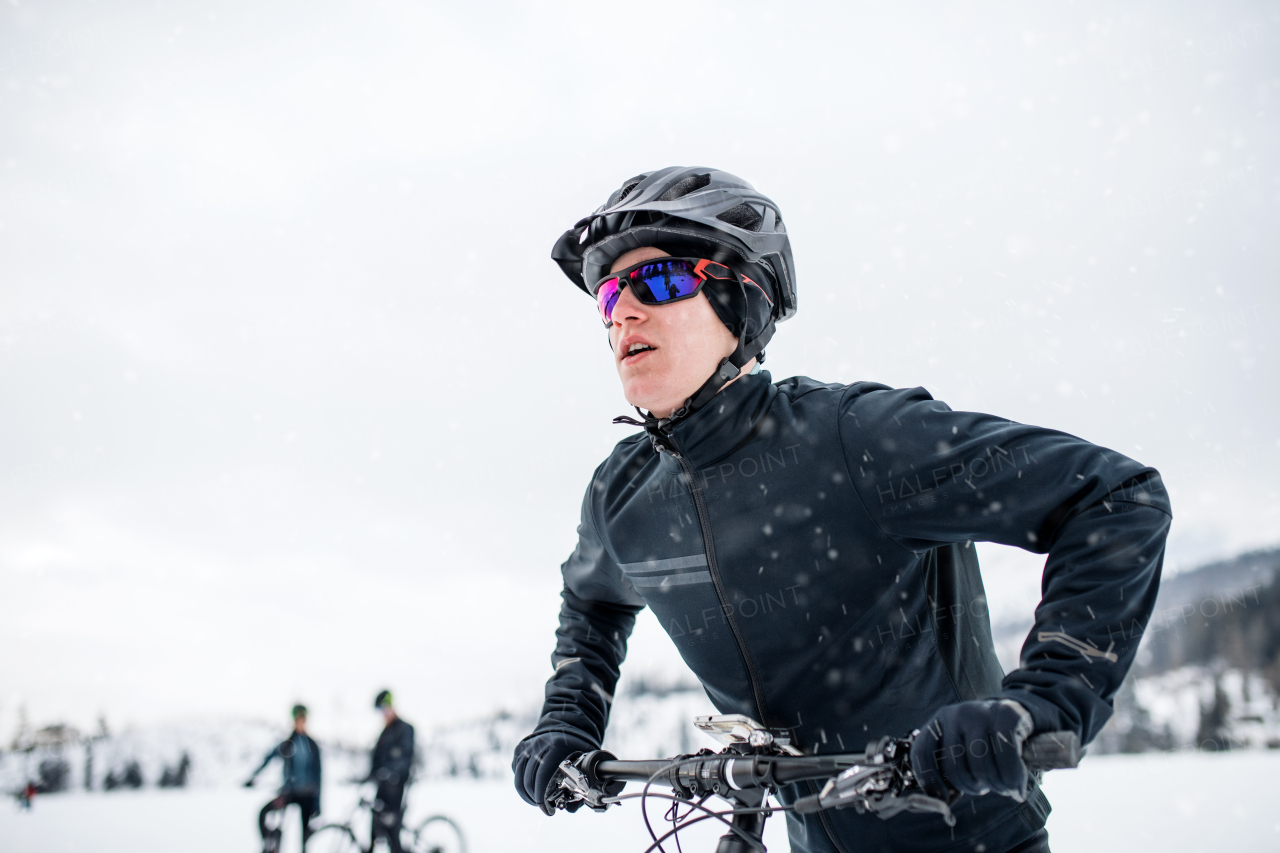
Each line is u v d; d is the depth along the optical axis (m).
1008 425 1.20
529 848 6.91
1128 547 1.01
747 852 1.05
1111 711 0.95
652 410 1.43
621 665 1.86
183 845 9.22
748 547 1.39
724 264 1.44
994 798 1.32
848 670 1.37
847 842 1.39
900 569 1.33
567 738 1.49
